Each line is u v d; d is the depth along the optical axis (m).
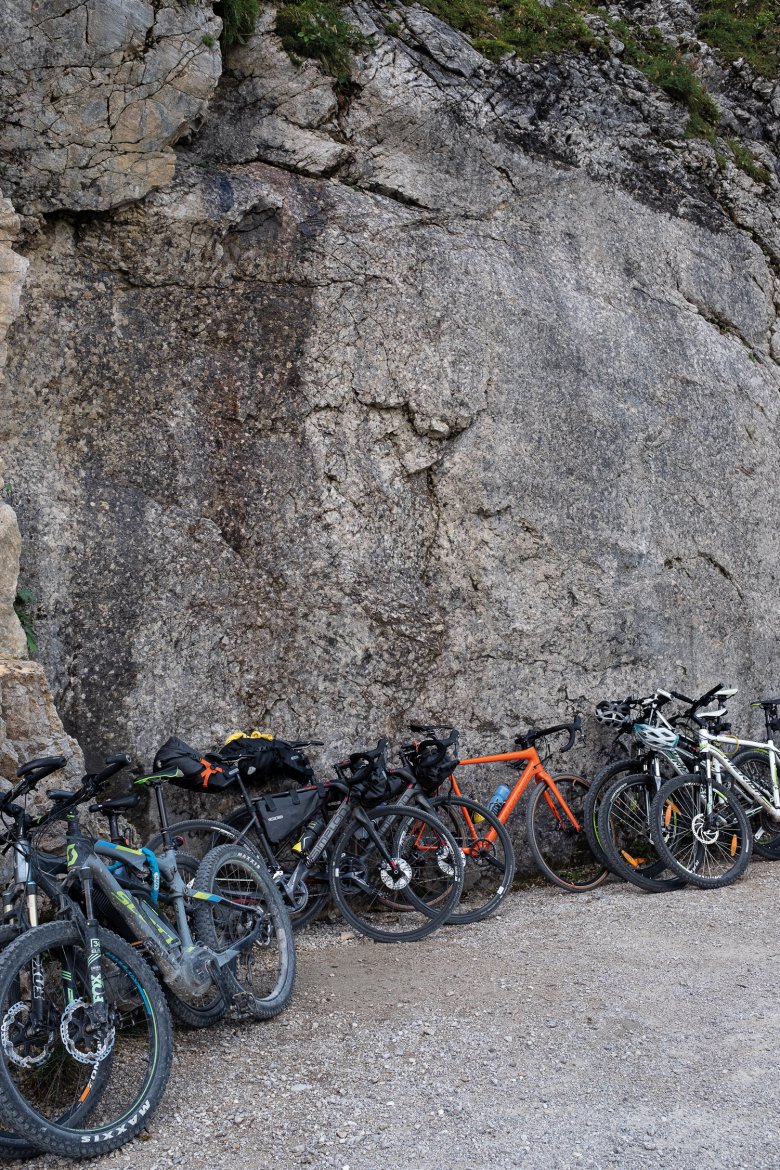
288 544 5.65
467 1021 3.82
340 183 6.23
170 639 5.21
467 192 6.73
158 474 5.30
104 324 5.22
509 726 6.32
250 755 4.92
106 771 3.41
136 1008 3.41
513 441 6.52
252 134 5.91
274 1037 3.73
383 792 5.05
